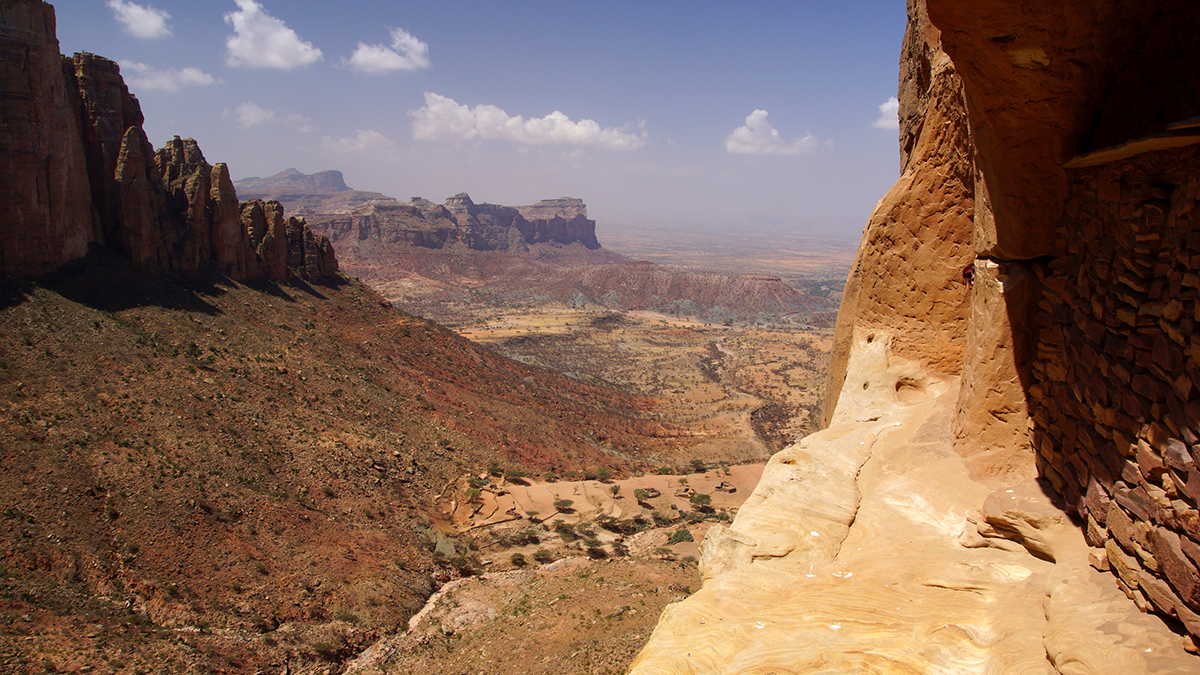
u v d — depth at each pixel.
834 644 6.18
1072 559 6.69
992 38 6.66
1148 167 5.98
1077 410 7.26
